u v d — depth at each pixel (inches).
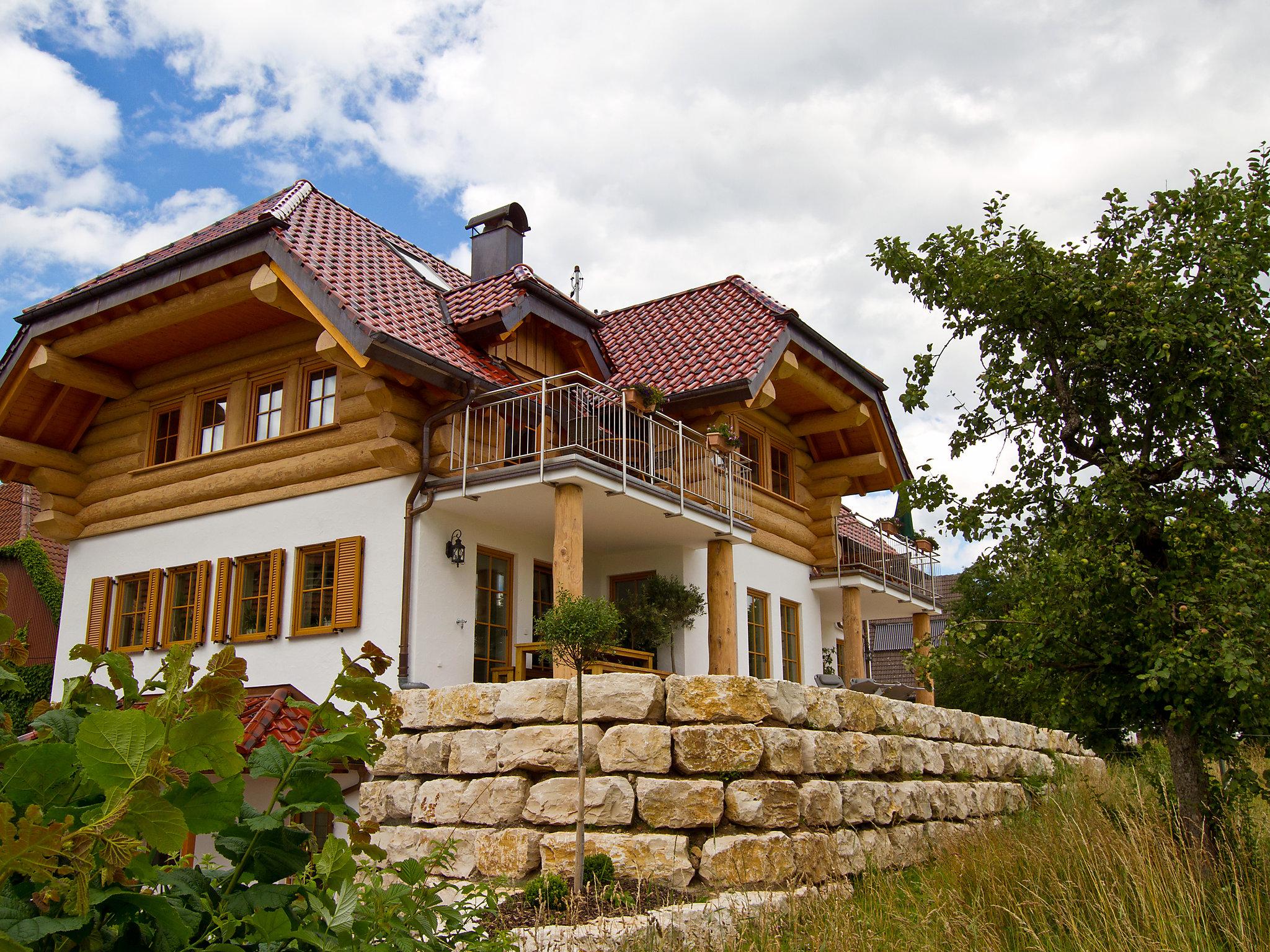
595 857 308.2
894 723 430.0
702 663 574.6
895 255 362.0
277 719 444.8
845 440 719.7
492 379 496.4
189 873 100.5
